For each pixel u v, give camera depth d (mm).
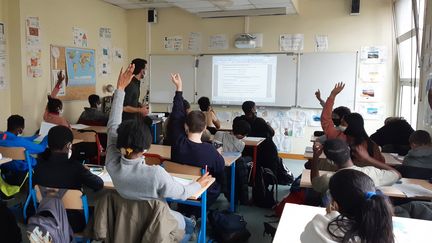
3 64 4609
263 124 4484
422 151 2852
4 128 4660
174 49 6754
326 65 5945
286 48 6148
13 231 1958
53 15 5152
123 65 6879
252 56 6328
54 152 2133
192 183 2117
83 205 2049
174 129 2711
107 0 6164
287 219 1761
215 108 6668
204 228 2389
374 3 5656
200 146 2660
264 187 3834
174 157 2695
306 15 6008
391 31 5609
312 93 6059
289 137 6277
